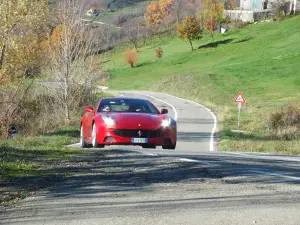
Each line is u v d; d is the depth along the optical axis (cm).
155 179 1063
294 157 1922
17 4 3616
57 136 2675
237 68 9212
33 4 3638
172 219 703
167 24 17412
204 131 3900
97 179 1088
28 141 2264
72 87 4222
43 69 4191
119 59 14538
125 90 9869
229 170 1187
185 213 734
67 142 2383
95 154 1647
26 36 3766
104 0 17750
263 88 7075
